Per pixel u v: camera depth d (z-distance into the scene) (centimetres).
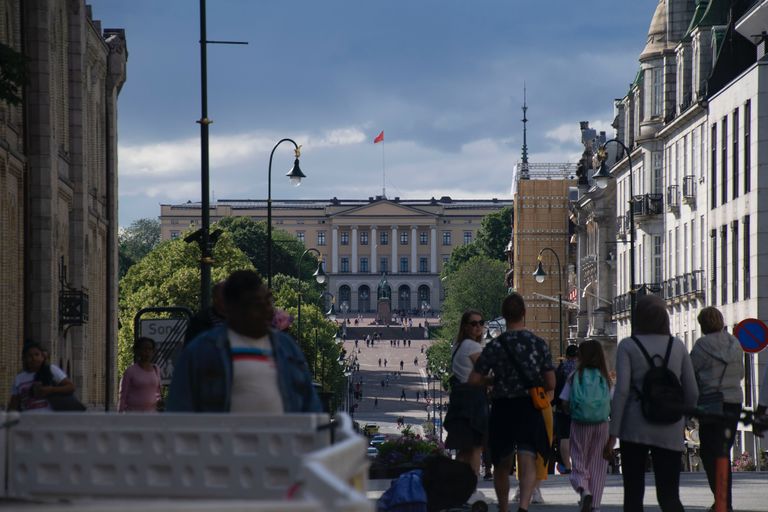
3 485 1185
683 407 1766
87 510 665
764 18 9125
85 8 8744
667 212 11600
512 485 3922
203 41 5047
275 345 1373
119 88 10425
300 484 797
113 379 9894
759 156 8588
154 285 15125
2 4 6303
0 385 6200
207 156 5038
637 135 12619
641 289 11825
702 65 10394
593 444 2769
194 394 1340
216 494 1126
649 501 3297
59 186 7706
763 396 2625
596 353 2772
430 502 2559
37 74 6938
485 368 2514
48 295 6988
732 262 9300
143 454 1144
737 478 4291
